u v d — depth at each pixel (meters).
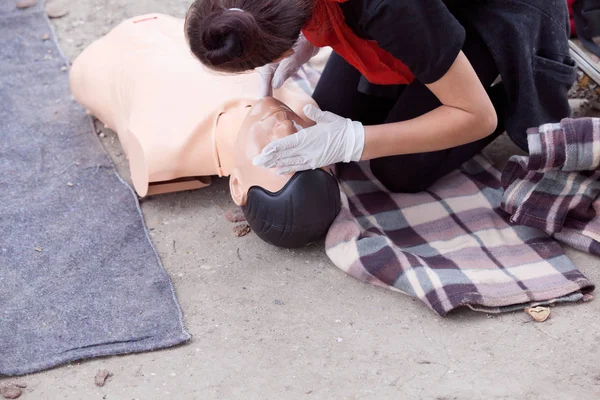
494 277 2.00
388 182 2.36
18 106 2.85
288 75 2.25
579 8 2.72
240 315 1.96
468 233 2.19
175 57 2.46
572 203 2.09
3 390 1.74
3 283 2.05
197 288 2.05
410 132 1.92
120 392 1.75
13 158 2.57
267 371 1.80
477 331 1.89
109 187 2.44
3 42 3.23
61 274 2.09
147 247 2.18
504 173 2.19
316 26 1.88
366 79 2.37
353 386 1.75
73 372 1.80
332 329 1.91
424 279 1.95
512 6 2.10
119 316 1.94
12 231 2.24
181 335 1.88
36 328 1.90
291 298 2.01
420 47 1.74
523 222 2.13
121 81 2.49
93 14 3.47
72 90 2.74
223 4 1.58
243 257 2.16
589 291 1.97
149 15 2.77
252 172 2.02
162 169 2.23
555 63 2.19
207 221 2.31
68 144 2.65
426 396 1.72
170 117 2.28
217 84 2.35
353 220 2.14
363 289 2.03
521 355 1.81
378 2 1.67
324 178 2.00
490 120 1.92
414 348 1.85
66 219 2.30
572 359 1.80
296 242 2.07
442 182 2.41
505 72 2.16
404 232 2.21
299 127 2.03
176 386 1.76
